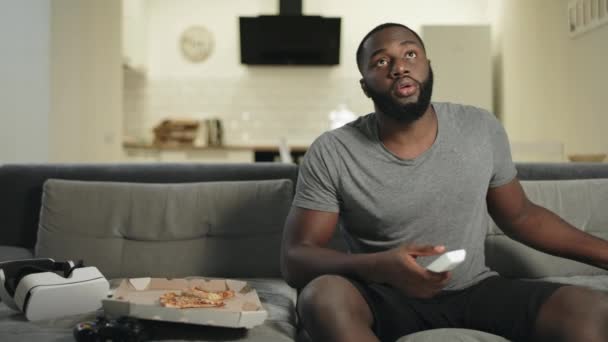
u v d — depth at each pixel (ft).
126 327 3.52
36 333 3.90
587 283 5.45
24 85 11.10
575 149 12.56
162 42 21.15
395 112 4.32
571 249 4.54
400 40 4.41
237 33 21.13
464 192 4.36
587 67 11.82
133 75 21.15
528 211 4.66
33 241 6.37
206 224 5.94
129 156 19.04
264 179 6.49
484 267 4.56
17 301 4.27
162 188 6.03
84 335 3.51
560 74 13.50
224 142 21.01
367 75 4.46
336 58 20.40
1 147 10.96
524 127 16.52
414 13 20.99
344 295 3.76
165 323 4.00
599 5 10.98
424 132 4.45
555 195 6.15
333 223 4.54
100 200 5.97
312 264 4.18
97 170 6.52
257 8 21.11
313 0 21.04
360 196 4.41
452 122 4.57
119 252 5.86
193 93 21.12
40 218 6.02
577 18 12.25
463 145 4.45
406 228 4.39
